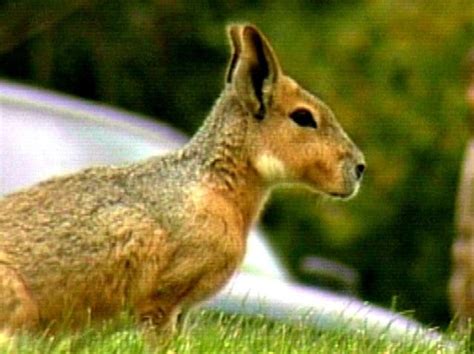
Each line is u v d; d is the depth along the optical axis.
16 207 12.88
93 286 12.85
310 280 23.41
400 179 30.09
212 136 13.37
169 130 18.52
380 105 30.20
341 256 29.75
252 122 13.48
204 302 13.23
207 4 30.97
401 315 15.04
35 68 30.28
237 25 13.72
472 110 19.56
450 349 13.82
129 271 12.91
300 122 13.63
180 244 12.99
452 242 30.12
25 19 29.70
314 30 30.55
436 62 30.44
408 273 29.98
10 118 17.47
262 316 14.21
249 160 13.43
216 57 30.98
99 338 12.83
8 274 12.68
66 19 30.38
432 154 30.30
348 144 13.80
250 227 13.46
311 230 29.53
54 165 17.27
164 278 12.97
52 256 12.77
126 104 30.61
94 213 12.88
